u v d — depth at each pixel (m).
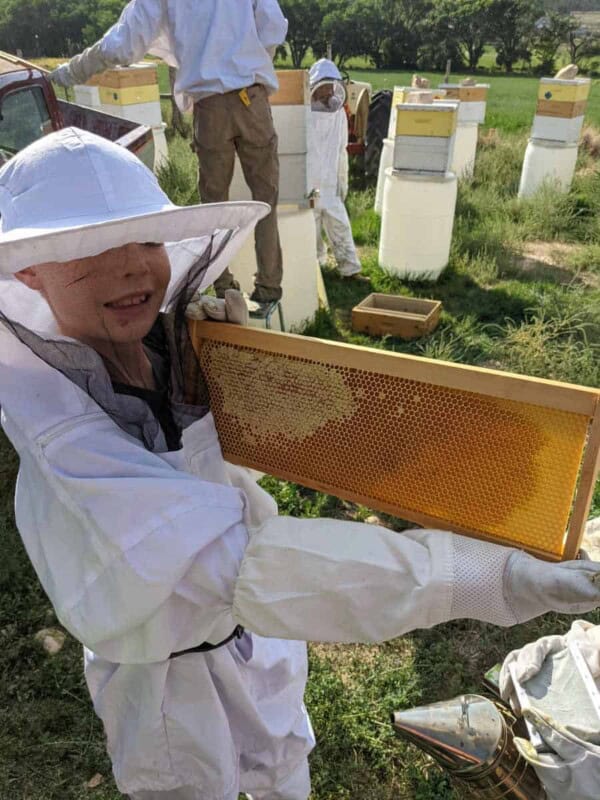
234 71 3.02
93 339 1.13
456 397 1.06
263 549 0.97
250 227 1.18
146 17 3.08
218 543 0.99
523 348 4.11
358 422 1.19
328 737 2.06
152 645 1.03
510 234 6.60
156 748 1.34
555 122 7.34
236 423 1.33
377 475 1.21
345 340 4.62
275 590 0.95
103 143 1.03
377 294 4.95
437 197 5.23
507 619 0.92
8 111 4.13
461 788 1.54
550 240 6.84
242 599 0.96
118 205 0.97
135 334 1.11
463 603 0.92
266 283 3.59
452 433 1.10
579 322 4.62
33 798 1.96
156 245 1.10
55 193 0.97
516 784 1.42
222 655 1.35
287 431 1.28
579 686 1.46
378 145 8.80
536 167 7.58
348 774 1.99
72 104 5.55
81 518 0.99
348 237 5.57
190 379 1.28
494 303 5.18
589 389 0.93
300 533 0.98
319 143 5.15
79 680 2.29
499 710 1.58
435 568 0.93
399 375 1.08
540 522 1.07
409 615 0.92
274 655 1.54
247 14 2.97
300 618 0.95
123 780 1.41
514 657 1.64
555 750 1.38
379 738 2.06
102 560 0.97
